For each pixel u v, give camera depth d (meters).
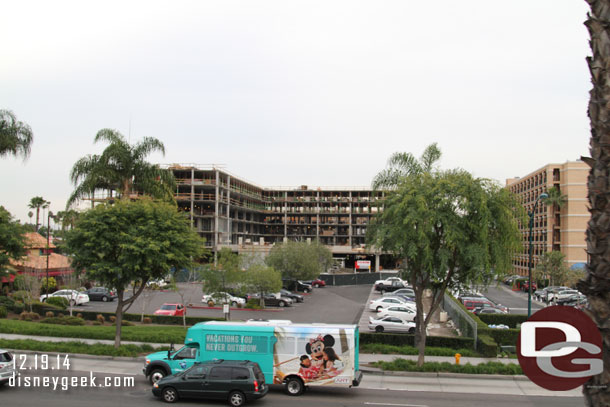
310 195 114.94
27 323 33.56
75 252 25.52
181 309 42.81
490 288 76.88
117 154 40.34
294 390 19.25
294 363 19.30
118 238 25.19
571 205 73.81
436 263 23.08
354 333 19.25
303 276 64.00
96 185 41.06
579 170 74.00
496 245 22.12
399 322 36.09
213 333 20.03
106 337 29.88
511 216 22.61
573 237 73.38
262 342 19.62
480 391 20.16
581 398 19.27
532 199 86.81
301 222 113.88
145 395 18.44
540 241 80.88
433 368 23.12
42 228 102.06
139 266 25.31
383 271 95.19
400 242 22.19
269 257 64.38
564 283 63.31
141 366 23.53
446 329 38.50
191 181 83.38
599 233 4.55
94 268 25.34
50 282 55.25
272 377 19.42
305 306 52.72
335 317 44.75
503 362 25.44
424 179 23.45
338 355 19.09
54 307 41.91
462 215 22.47
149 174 41.62
